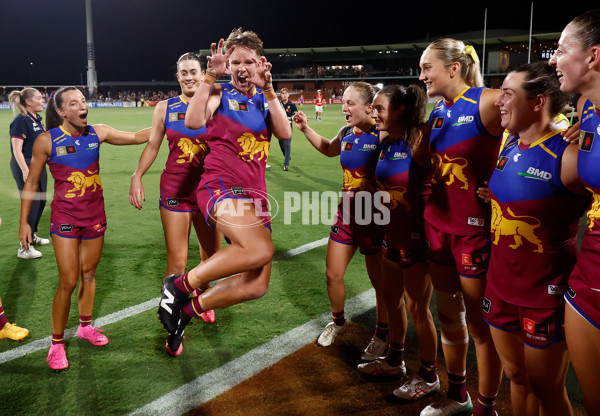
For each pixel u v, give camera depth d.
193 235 5.76
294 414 2.47
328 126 19.64
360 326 3.48
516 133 1.88
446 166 2.29
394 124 2.53
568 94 1.77
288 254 5.00
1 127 19.52
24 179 4.88
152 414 2.46
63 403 2.56
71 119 2.87
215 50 2.30
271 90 2.41
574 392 2.62
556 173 1.74
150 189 8.33
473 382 2.76
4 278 4.36
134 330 3.40
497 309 2.01
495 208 1.98
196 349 3.14
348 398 2.62
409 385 2.63
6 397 2.62
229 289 2.42
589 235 1.63
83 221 2.95
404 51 53.31
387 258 2.67
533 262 1.86
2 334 3.27
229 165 2.42
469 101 2.22
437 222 2.37
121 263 4.76
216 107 2.38
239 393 2.65
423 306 2.60
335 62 56.91
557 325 1.85
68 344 3.22
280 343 3.21
